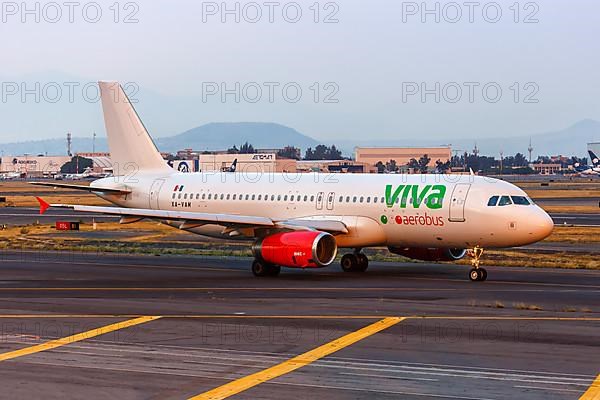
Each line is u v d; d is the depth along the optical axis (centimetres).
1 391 4462
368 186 10188
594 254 12306
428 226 9688
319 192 10512
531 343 5662
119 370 4909
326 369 4941
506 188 9494
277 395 4394
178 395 4388
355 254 10412
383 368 4969
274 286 8769
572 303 7469
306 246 9312
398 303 7469
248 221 9894
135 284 8950
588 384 4619
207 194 11444
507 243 9375
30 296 7962
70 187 11788
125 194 12144
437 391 4475
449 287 8688
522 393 4441
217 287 8688
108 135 12444
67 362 5112
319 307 7244
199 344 5641
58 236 15738
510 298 7812
